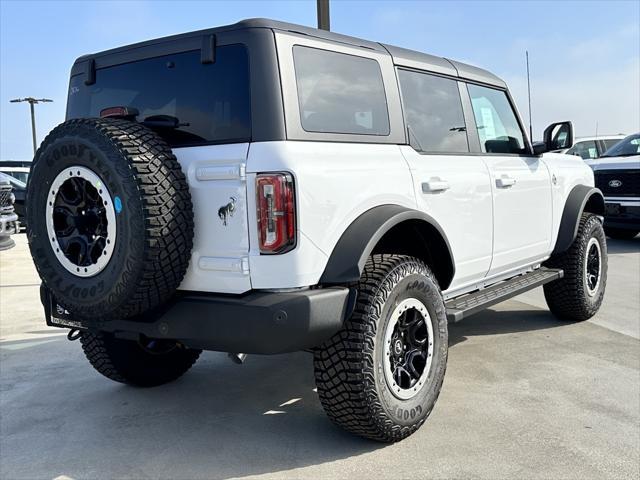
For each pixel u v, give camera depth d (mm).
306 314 2699
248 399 3910
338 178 2930
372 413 2957
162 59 3156
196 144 2938
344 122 3117
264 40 2848
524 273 5062
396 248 3559
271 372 4445
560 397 3766
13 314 6652
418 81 3771
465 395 3818
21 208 15406
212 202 2809
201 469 2971
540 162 5000
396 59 3598
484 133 4395
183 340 2896
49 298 3402
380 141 3326
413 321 3229
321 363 2959
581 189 5469
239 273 2766
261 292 2771
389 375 3037
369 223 2986
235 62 2896
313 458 3043
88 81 3523
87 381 4371
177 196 2723
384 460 2996
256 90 2797
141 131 2816
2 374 4555
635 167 10297
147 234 2607
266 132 2758
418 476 2828
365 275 3031
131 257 2625
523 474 2828
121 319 2861
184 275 2842
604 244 5699
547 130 4883
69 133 2791
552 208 5094
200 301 2791
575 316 5543
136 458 3113
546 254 5113
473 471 2863
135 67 3281
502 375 4180
